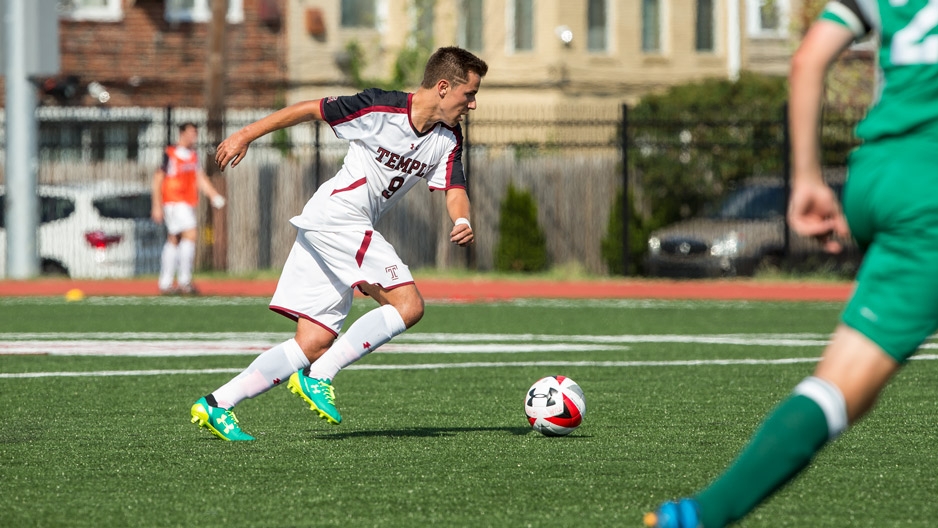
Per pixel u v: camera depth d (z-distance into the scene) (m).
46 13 76.38
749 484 11.92
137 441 23.70
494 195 90.81
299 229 23.06
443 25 120.81
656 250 84.25
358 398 30.73
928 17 11.87
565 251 91.06
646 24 129.62
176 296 68.62
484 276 84.69
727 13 119.19
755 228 83.44
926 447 22.73
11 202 76.94
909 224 11.73
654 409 28.42
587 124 85.88
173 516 16.92
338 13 120.94
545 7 124.62
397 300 23.14
